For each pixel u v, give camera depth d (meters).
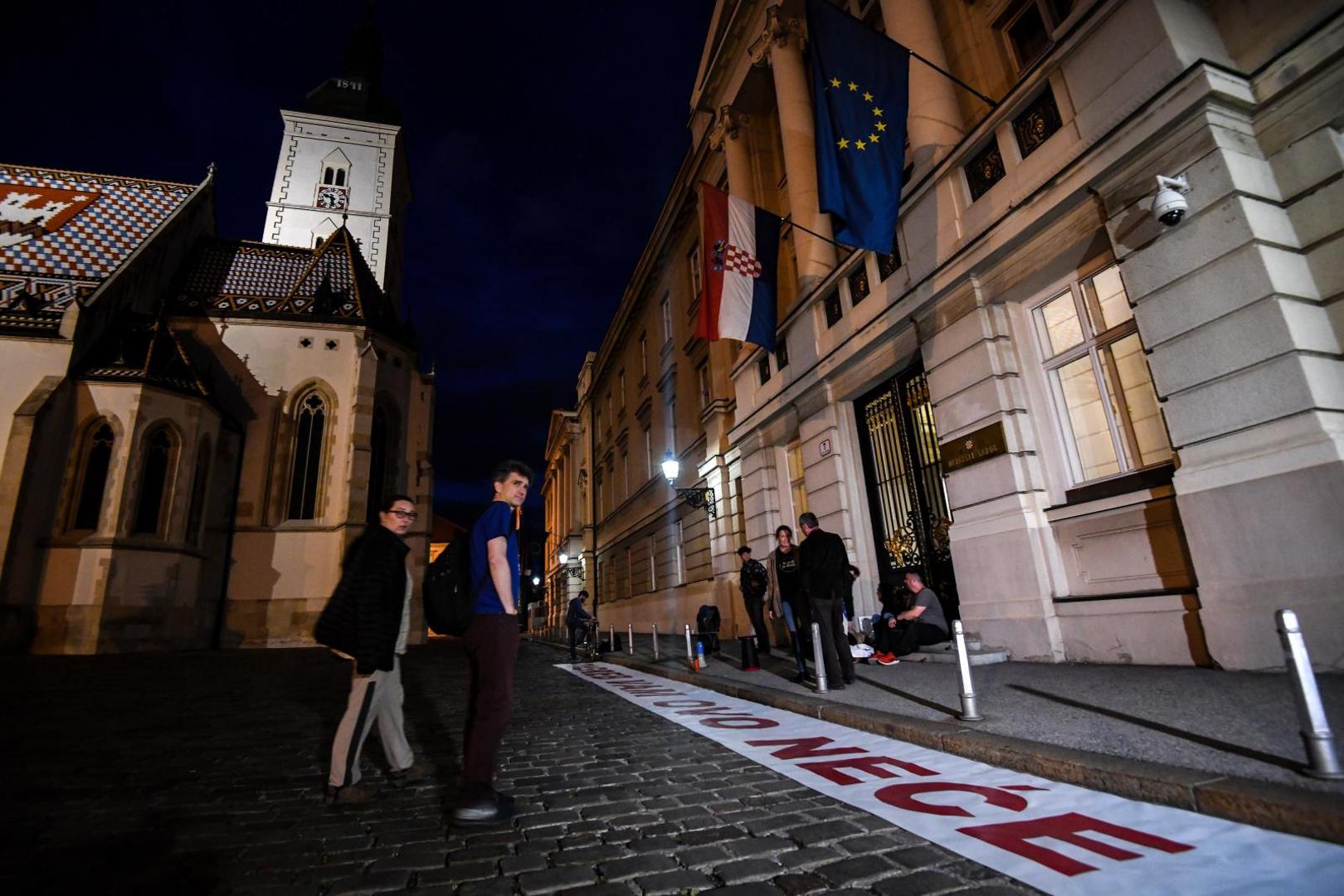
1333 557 4.24
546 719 6.10
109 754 4.80
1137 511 5.86
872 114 7.72
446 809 3.23
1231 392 4.90
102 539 16.53
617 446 28.88
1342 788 2.46
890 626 8.07
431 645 24.95
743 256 10.50
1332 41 4.75
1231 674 4.68
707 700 6.80
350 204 37.22
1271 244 4.85
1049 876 2.16
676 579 19.67
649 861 2.51
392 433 24.86
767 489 12.40
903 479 9.18
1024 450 6.88
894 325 8.66
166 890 2.36
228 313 22.45
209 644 19.45
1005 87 8.41
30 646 15.62
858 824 2.81
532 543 57.34
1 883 2.43
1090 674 5.39
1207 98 5.11
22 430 16.00
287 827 3.08
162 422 18.16
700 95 16.91
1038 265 6.72
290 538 21.00
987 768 3.46
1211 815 2.56
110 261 21.70
